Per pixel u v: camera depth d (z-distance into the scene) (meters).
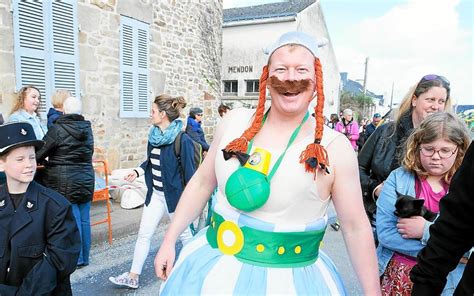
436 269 1.18
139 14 6.95
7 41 4.94
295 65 1.21
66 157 3.20
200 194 1.56
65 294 1.96
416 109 2.07
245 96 16.91
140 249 3.17
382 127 2.26
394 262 1.72
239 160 1.25
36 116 4.20
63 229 1.88
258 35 16.73
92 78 6.18
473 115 4.47
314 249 1.29
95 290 3.20
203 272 1.26
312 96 1.29
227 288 1.19
